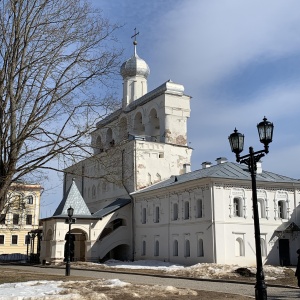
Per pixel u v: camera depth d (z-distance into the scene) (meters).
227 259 43.19
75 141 19.59
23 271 39.69
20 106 19.61
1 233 87.19
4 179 18.22
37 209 87.62
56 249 53.06
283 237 46.25
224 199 44.53
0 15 19.58
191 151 62.91
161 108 61.94
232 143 17.23
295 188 48.25
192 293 20.78
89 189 72.00
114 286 23.38
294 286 24.91
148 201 55.44
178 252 48.62
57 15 20.91
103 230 57.53
